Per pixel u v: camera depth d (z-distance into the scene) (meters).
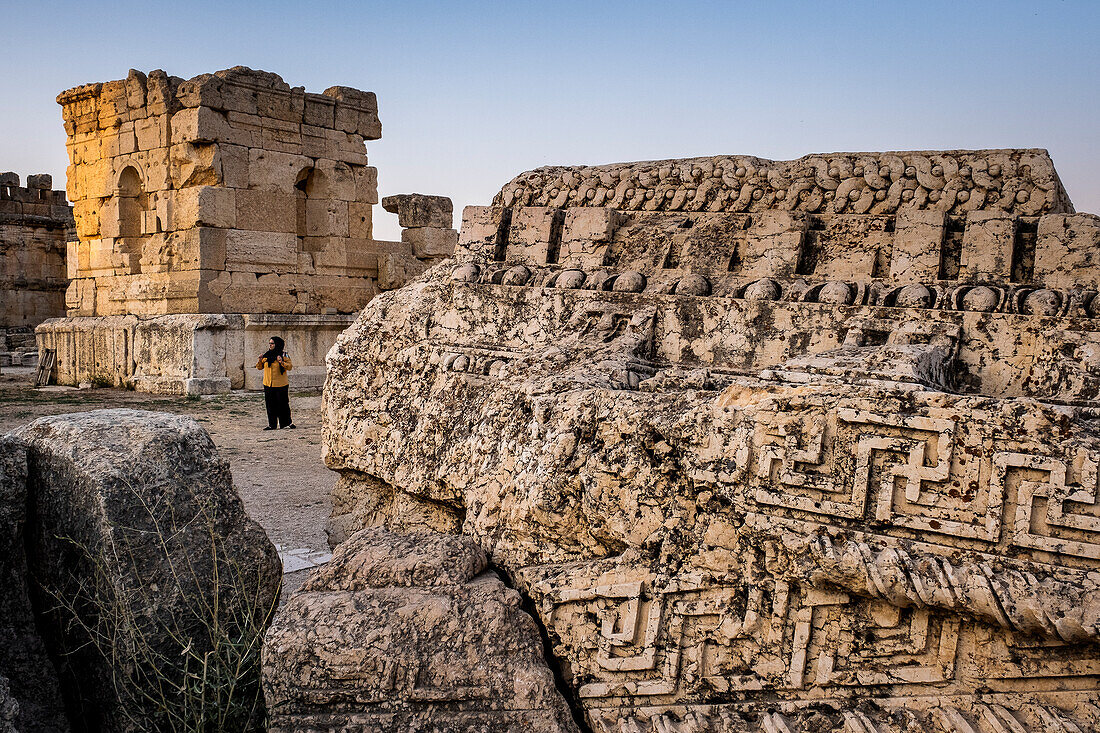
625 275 4.56
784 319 3.98
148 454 3.02
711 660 2.76
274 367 10.62
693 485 2.86
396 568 3.03
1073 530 2.31
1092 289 3.57
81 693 3.02
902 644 2.52
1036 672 2.37
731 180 4.70
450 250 17.97
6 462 2.92
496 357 4.48
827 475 2.64
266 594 3.15
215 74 14.38
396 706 2.72
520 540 3.29
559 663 2.97
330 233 16.08
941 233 3.96
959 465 2.47
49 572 3.08
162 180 14.73
